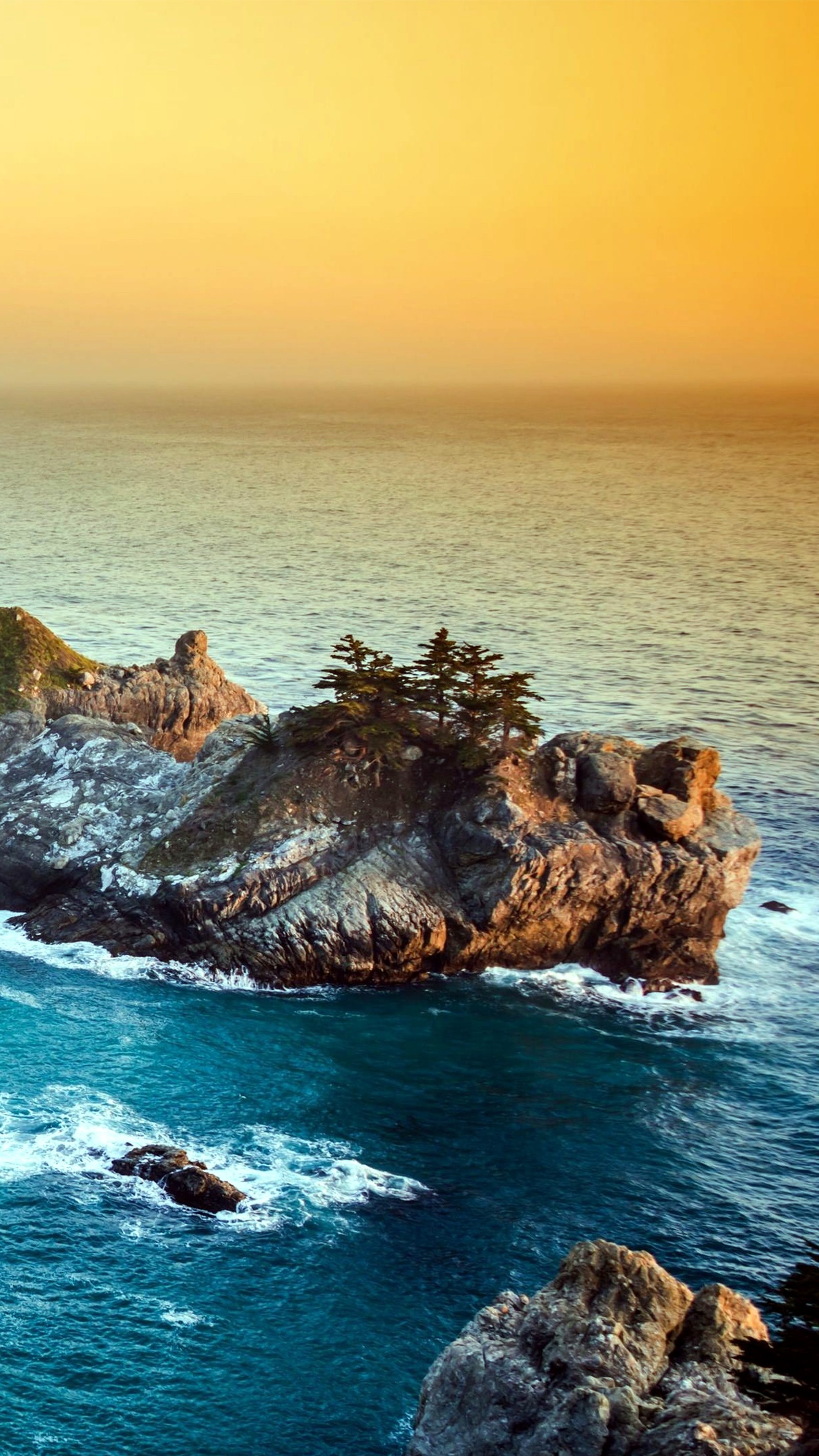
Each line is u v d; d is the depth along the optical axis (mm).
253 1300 60781
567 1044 87062
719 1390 44531
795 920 107250
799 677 192625
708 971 97500
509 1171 72188
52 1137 72438
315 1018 89062
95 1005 89250
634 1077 83188
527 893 94375
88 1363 56562
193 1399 55062
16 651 140500
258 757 104125
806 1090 82375
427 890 95938
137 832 102562
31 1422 53344
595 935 97562
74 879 101250
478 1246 65500
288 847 95875
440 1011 91000
